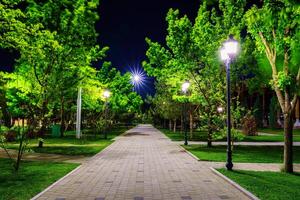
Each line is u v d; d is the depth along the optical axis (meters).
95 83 27.36
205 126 25.05
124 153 20.72
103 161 16.67
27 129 14.08
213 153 20.45
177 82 25.75
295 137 40.25
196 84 24.66
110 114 51.03
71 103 42.84
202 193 9.43
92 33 20.14
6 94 32.81
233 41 13.62
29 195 9.05
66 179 11.64
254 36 13.63
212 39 23.31
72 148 23.89
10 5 12.25
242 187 9.98
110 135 44.34
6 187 10.12
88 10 19.81
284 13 5.84
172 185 10.58
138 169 14.01
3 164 15.34
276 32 12.21
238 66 22.44
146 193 9.45
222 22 23.23
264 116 76.44
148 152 21.41
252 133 41.94
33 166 14.65
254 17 6.27
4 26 11.91
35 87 19.02
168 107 50.09
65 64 18.73
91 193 9.45
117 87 49.22
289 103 13.10
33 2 19.61
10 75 18.50
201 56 23.73
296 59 11.78
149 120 130.25
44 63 18.08
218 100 22.45
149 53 25.33
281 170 13.20
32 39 15.02
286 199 8.52
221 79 22.84
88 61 23.02
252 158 18.00
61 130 39.28
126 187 10.28
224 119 19.69
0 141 13.95
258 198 8.59
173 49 24.30
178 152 21.45
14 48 12.70
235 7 15.00
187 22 23.88
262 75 22.23
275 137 38.88
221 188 10.11
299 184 10.52
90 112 47.59
